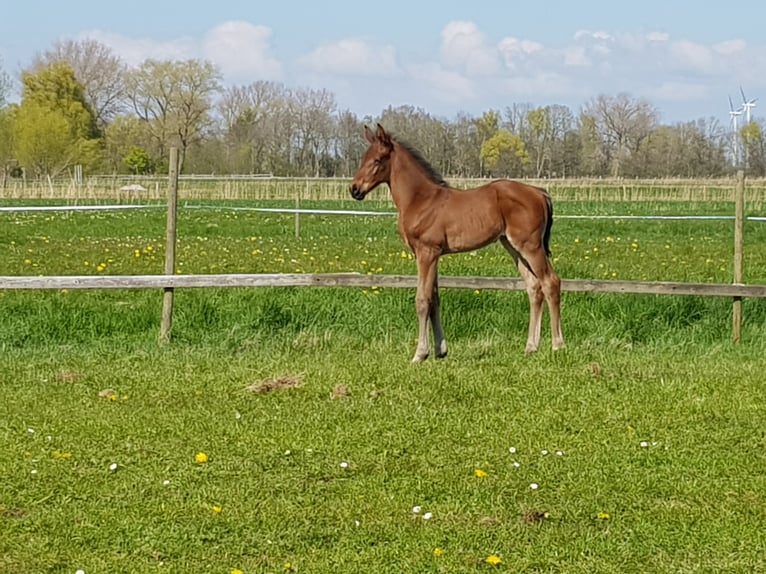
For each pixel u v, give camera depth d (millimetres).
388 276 11344
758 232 27453
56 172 63625
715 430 7816
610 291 11555
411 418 8070
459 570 5281
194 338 11523
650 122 76250
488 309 12508
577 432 7773
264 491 6438
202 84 82500
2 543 5562
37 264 17047
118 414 8164
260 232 25984
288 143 77938
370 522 5938
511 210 10695
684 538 5727
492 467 6934
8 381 9352
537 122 77188
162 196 41531
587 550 5562
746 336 11977
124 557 5430
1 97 64625
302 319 12188
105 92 85812
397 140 10750
